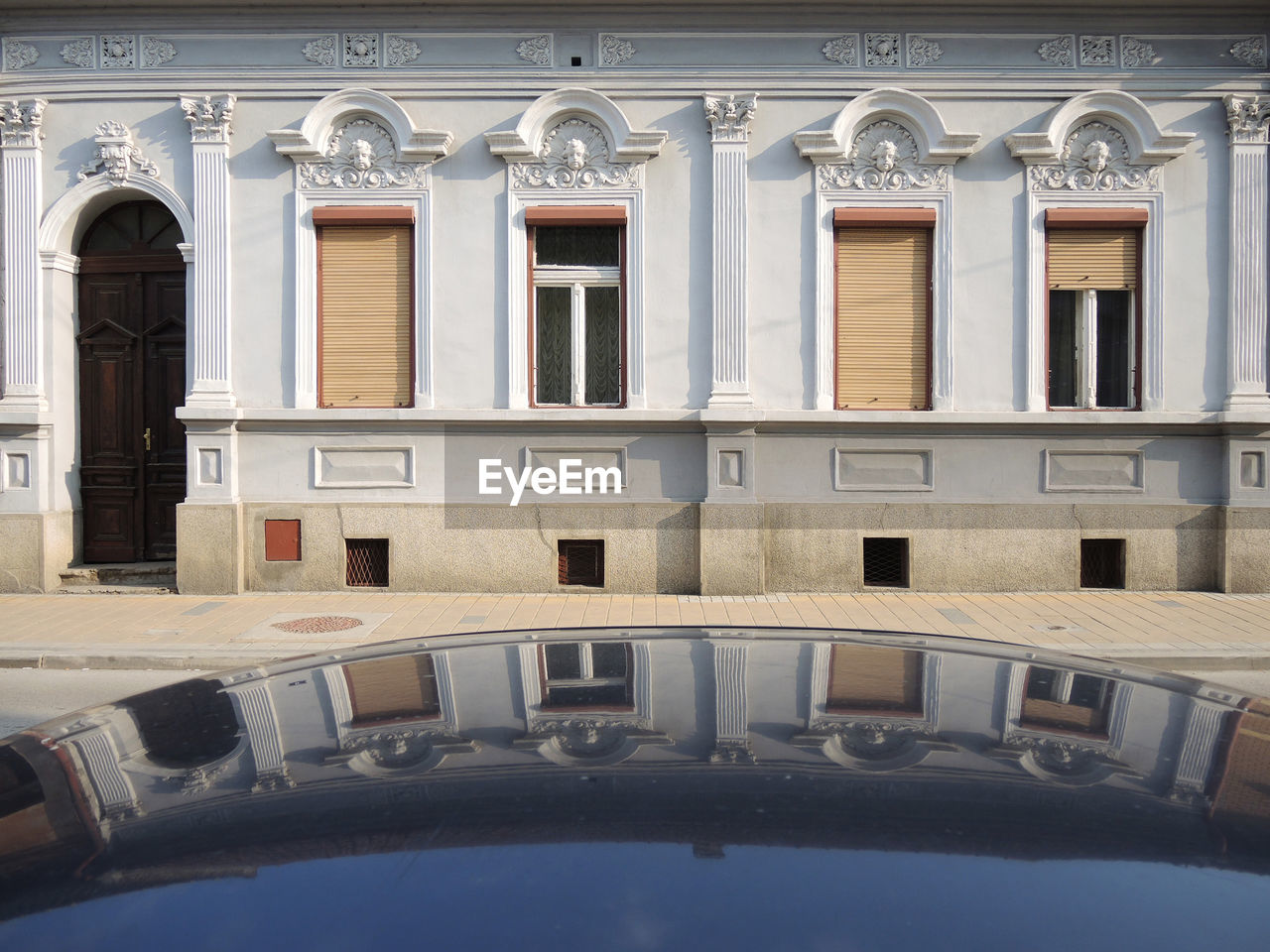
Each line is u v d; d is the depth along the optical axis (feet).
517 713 3.40
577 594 29.40
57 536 30.42
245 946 1.93
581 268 30.01
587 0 29.01
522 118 29.19
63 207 30.09
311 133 29.22
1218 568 29.60
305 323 29.71
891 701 3.56
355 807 2.54
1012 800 2.55
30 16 29.55
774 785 2.61
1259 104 29.37
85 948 1.96
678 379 29.66
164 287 32.04
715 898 2.05
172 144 29.81
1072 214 29.58
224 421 29.17
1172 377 29.94
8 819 2.69
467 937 1.93
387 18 29.48
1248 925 1.99
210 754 3.11
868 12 29.35
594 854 2.23
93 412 31.94
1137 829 2.39
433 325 29.63
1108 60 29.63
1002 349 29.76
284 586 29.55
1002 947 1.90
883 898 2.05
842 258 29.89
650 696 3.62
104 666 21.74
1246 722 3.41
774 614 26.20
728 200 29.37
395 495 29.60
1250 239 29.66
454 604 27.76
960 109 29.73
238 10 29.40
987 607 27.25
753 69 29.45
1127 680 4.09
